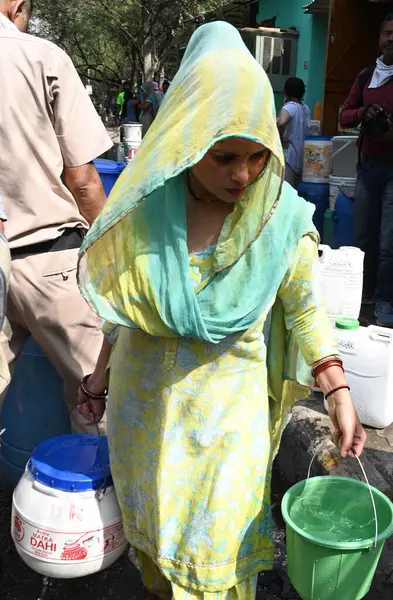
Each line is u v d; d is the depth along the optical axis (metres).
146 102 13.91
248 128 1.45
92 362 2.66
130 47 28.56
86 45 32.53
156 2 21.53
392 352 2.90
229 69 1.48
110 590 2.42
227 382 1.74
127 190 1.58
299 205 1.70
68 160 2.48
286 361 1.92
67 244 2.52
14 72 2.29
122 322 1.71
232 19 18.44
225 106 1.46
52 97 2.37
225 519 1.73
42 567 2.05
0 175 2.35
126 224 1.67
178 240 1.62
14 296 2.48
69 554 2.02
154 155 1.55
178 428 1.76
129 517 1.97
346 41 6.75
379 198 4.51
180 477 1.78
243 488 1.76
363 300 4.88
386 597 2.11
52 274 2.48
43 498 2.04
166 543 1.80
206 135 1.47
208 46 1.56
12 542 2.67
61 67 2.38
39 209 2.41
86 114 2.48
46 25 27.38
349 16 6.68
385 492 2.50
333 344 1.76
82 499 2.03
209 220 1.67
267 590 2.42
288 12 14.52
